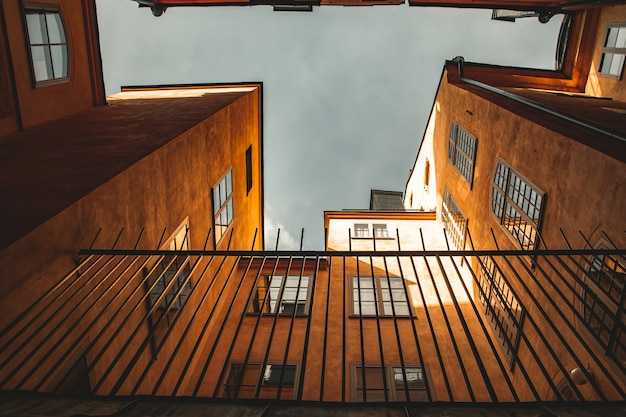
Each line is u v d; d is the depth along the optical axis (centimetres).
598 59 1588
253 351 919
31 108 797
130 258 622
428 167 1953
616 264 579
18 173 575
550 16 1560
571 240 683
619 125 770
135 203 630
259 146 1540
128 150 689
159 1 1425
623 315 557
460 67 1540
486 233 1075
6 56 736
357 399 817
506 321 891
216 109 1048
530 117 878
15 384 391
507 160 961
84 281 502
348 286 1155
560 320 691
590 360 607
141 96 1416
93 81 1027
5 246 385
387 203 2753
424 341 947
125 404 261
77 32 953
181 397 269
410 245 1494
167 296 752
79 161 629
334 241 1521
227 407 261
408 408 263
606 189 600
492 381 859
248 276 1213
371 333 966
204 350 926
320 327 987
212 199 996
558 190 732
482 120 1148
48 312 436
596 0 1334
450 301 1105
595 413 253
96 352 532
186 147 838
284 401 267
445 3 1483
